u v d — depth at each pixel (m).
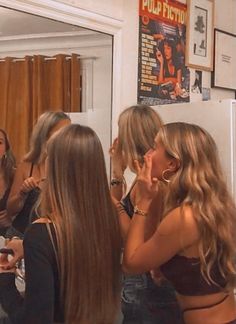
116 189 1.85
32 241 1.23
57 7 2.40
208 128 2.67
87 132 1.31
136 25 2.95
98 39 2.69
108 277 1.31
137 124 1.74
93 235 1.27
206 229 1.38
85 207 1.27
